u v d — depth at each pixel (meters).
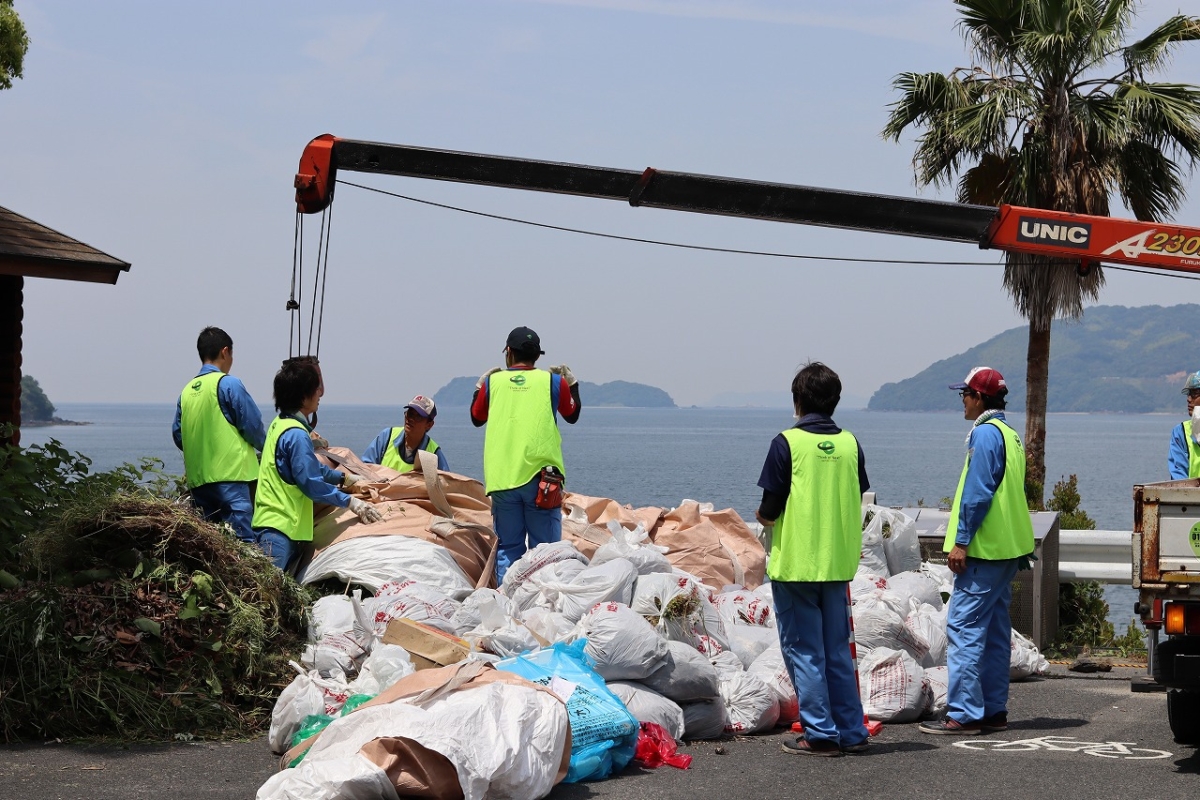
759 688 6.95
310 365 8.62
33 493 8.48
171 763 6.05
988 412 7.02
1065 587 11.80
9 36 13.27
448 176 10.41
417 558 8.46
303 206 10.42
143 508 7.38
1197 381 9.59
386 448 10.42
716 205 10.12
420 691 5.62
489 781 5.17
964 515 6.85
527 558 8.07
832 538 6.37
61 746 6.30
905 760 6.30
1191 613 6.12
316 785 4.94
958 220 9.80
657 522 10.54
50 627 6.58
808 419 6.61
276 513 8.40
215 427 8.66
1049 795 5.62
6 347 11.67
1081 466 129.38
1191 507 6.14
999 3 19.73
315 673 6.71
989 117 19.03
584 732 5.88
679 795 5.61
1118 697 8.09
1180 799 5.54
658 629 7.14
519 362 9.31
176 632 6.87
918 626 8.15
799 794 5.64
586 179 10.26
